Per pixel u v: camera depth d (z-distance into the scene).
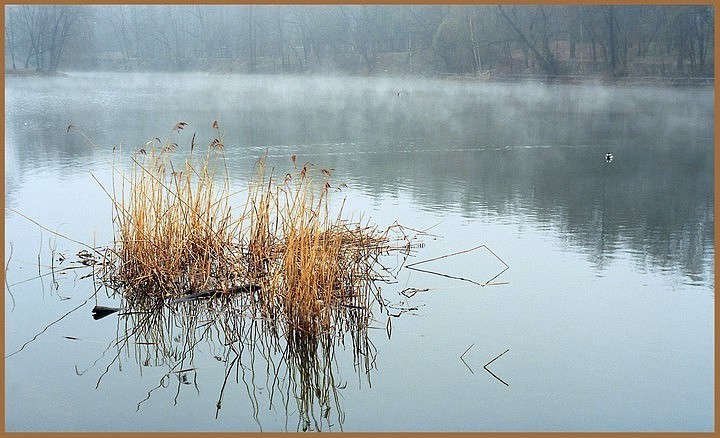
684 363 5.52
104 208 10.20
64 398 5.05
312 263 5.92
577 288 7.08
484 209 10.56
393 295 6.86
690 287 7.14
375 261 7.53
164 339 6.00
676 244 8.73
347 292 6.54
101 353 5.75
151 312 6.50
